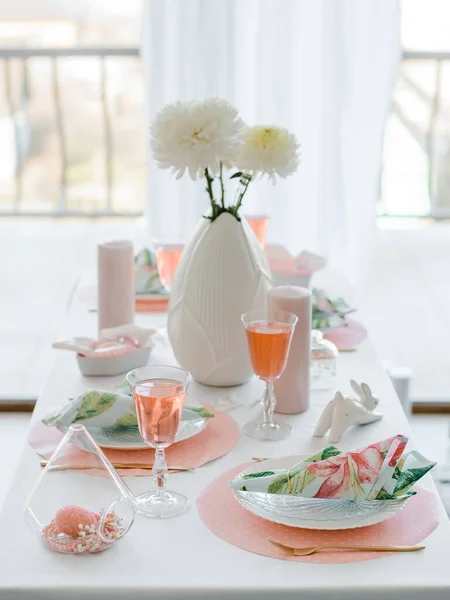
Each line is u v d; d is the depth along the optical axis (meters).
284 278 2.06
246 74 2.85
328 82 2.84
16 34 6.85
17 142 6.12
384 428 1.46
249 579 1.03
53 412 1.50
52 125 6.34
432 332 4.04
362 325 1.99
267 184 2.91
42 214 5.72
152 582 1.02
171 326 1.64
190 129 1.45
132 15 6.75
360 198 2.95
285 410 1.52
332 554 1.09
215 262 1.57
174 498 1.22
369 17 2.81
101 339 1.73
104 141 6.37
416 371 3.59
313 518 1.14
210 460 1.33
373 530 1.15
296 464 1.24
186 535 1.13
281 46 2.80
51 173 6.30
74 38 6.83
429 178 5.78
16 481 1.27
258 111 2.86
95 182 6.34
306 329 1.49
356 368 1.73
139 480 1.29
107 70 6.38
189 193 2.87
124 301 1.83
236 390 1.63
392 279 4.71
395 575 1.05
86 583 1.02
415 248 5.23
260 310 1.45
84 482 1.17
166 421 1.17
